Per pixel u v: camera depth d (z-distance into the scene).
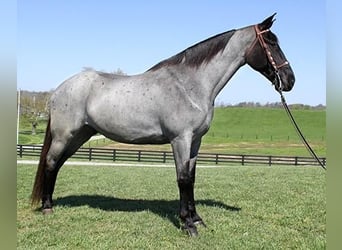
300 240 5.36
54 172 6.46
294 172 14.78
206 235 5.49
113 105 5.88
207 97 5.63
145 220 6.21
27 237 5.25
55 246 4.96
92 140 51.09
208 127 5.76
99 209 6.91
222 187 10.16
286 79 5.57
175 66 5.79
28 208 6.88
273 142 56.38
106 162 22.17
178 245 5.08
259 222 6.33
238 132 66.88
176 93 5.54
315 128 69.56
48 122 6.46
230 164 24.62
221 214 6.73
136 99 5.77
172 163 23.61
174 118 5.48
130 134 5.88
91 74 6.32
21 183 10.01
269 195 8.80
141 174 13.99
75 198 8.06
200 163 24.53
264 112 81.62
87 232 5.56
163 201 8.02
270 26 5.68
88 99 6.14
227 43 5.71
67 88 6.28
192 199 5.95
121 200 8.02
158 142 5.91
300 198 8.41
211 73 5.65
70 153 6.78
